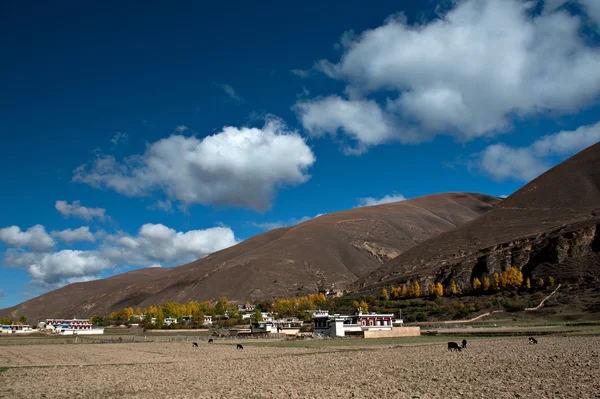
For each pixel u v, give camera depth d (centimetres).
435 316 16175
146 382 4681
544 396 3347
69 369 5919
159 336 15425
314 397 3634
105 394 4050
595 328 9906
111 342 12238
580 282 15888
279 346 9512
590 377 3994
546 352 5944
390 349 7706
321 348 8569
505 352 6194
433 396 3503
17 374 5459
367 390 3859
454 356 6038
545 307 14688
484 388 3719
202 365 6141
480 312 15512
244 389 4084
